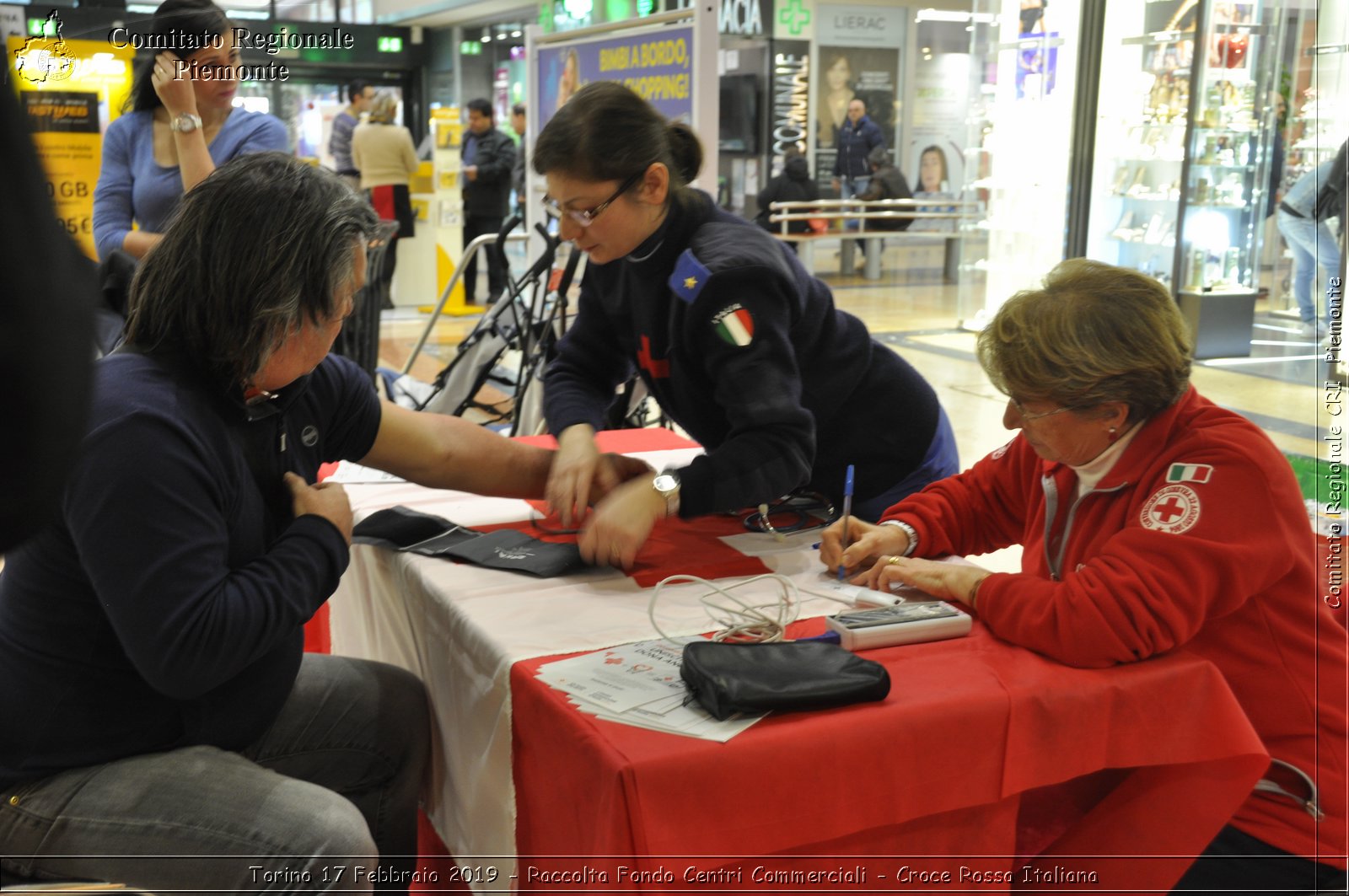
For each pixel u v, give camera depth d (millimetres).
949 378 6766
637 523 1589
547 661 1354
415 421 1827
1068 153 7664
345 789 1650
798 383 1674
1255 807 1459
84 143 3639
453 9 11094
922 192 13328
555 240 3400
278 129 3109
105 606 1241
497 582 1638
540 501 2092
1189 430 1450
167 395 1293
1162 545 1347
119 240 2965
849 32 12898
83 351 386
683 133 1810
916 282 11656
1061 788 1551
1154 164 7184
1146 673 1318
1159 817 1417
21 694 1317
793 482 1632
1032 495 1693
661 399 1962
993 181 8258
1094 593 1328
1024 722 1255
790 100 12203
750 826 1139
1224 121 6652
